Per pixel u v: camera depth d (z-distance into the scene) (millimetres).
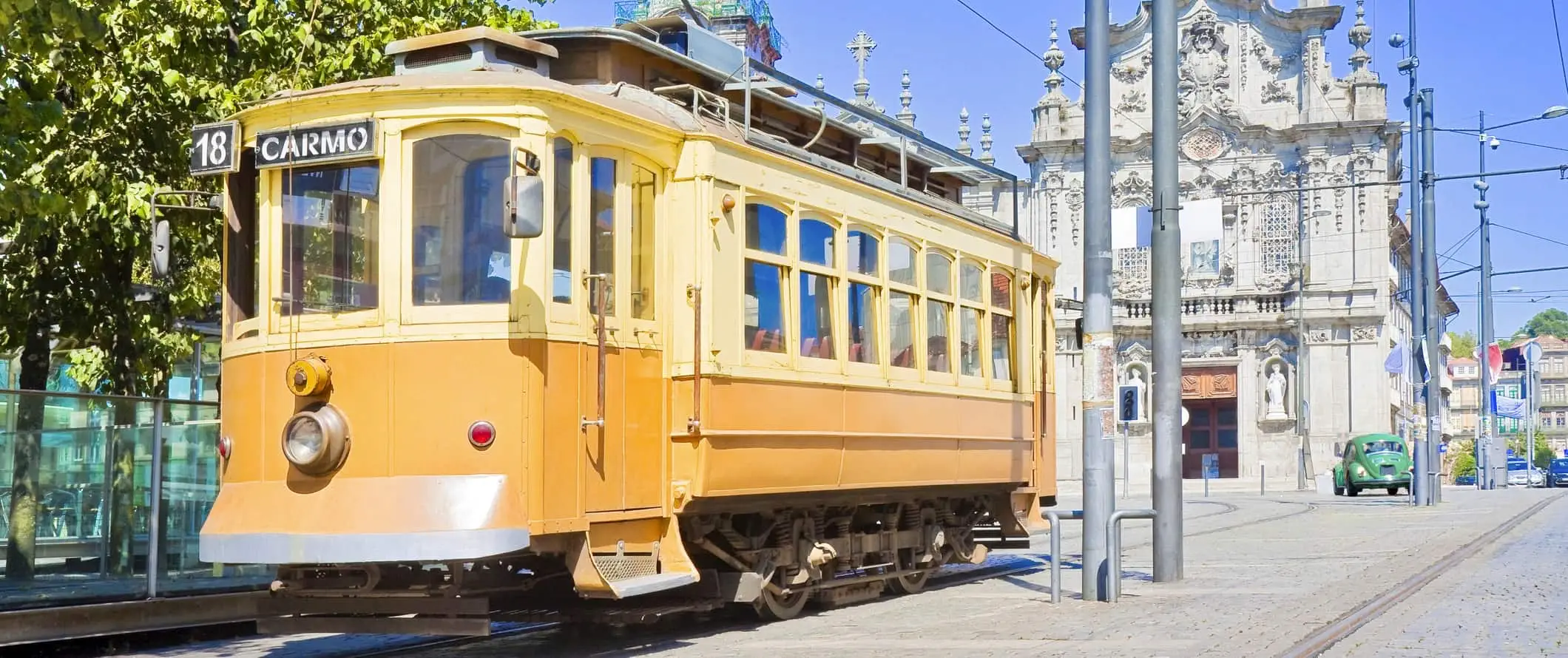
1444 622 11992
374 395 9711
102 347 15797
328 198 9992
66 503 11656
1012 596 14664
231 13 16047
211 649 12188
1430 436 37281
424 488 9492
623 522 10508
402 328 9711
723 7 67875
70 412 11742
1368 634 11281
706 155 11164
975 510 16688
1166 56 15859
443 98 9797
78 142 14930
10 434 11273
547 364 9773
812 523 13070
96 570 11836
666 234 11133
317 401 9844
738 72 12875
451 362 9648
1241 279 56406
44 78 13711
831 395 12641
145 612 11977
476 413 9594
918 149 15633
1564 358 149875
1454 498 43688
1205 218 55500
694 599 11703
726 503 11477
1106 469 14086
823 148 14414
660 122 10969
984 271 15969
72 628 11414
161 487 12438
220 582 12859
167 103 15344
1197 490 51031
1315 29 55812
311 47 15883
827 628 12148
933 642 10930
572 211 10094
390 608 9836
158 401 12461
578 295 10102
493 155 9789
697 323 10945
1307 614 12398
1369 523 27609
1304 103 55875
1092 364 14266
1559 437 148625
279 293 10062
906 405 13961
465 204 9766
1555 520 29500
